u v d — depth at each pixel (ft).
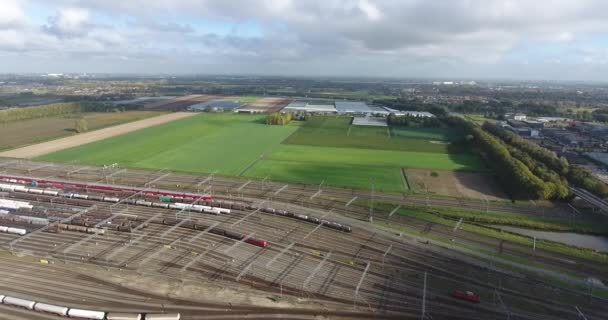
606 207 390.83
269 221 359.25
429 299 248.32
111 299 238.68
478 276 276.62
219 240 319.27
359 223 360.89
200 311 229.86
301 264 286.05
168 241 315.58
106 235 323.57
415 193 447.83
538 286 265.75
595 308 243.19
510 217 380.17
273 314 229.25
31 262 279.49
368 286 260.62
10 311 224.74
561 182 446.19
